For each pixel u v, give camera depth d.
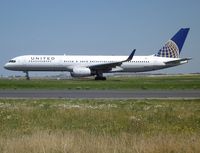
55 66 122.81
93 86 82.88
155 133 21.52
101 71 125.12
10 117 29.78
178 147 16.27
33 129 23.45
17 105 40.25
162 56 136.50
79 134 20.11
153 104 42.97
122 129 23.98
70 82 102.81
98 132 21.95
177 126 25.25
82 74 118.19
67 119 29.12
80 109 35.38
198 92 66.31
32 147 16.20
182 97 55.47
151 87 81.19
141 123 26.67
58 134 19.69
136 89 74.19
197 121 28.30
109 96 56.44
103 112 32.97
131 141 17.36
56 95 58.12
